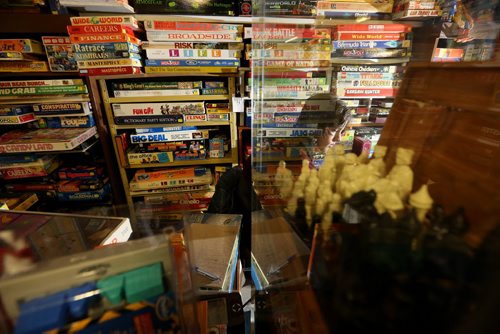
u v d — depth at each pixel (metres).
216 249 0.74
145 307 0.27
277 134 0.68
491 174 0.29
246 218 1.29
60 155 1.65
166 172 1.69
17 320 0.25
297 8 0.68
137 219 0.58
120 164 1.57
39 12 1.19
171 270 0.28
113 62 1.25
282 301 0.44
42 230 0.52
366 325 0.24
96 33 1.20
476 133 0.34
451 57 0.66
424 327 0.21
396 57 0.73
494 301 0.18
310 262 0.36
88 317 0.26
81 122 1.43
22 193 1.47
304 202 0.42
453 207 0.28
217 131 1.75
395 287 0.23
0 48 1.21
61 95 1.36
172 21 1.29
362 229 0.27
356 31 0.72
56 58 1.28
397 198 0.28
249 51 1.37
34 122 1.42
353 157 0.45
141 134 1.54
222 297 0.58
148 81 1.45
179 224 0.46
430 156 0.37
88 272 0.27
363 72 0.68
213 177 1.76
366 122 0.67
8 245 0.44
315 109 0.68
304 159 0.58
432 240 0.23
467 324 0.19
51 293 0.26
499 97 0.33
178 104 1.50
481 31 0.61
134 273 0.28
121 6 1.20
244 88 1.46
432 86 0.43
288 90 0.69
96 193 1.59
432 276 0.21
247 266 1.00
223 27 1.32
